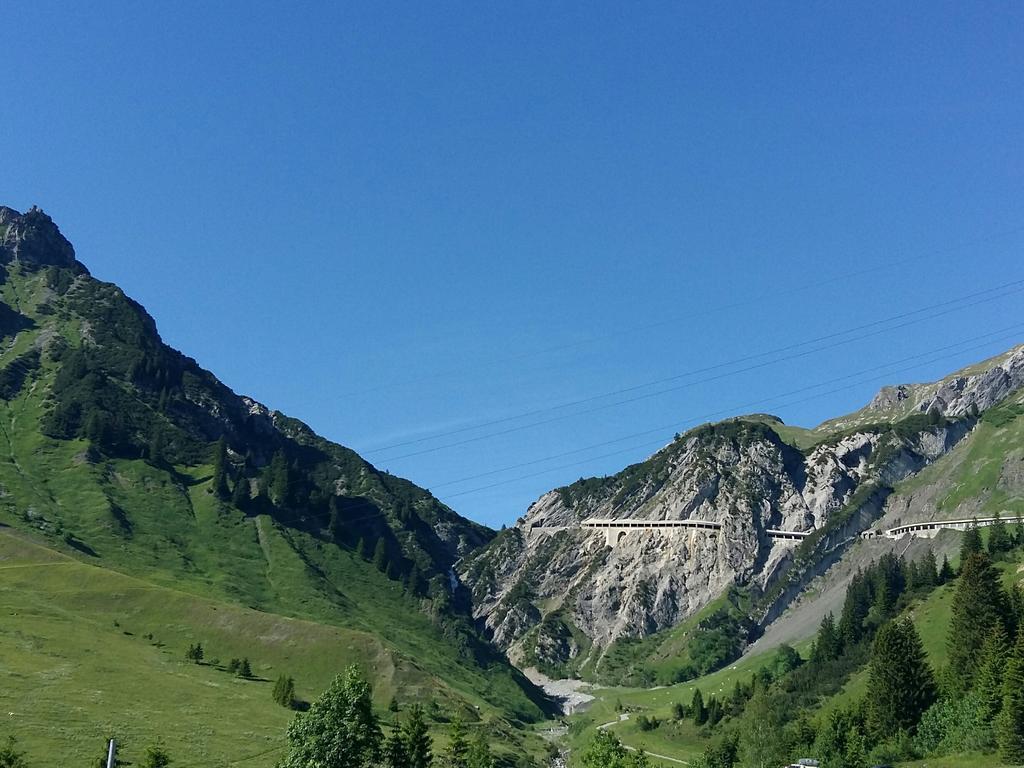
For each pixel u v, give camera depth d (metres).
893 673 169.38
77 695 164.62
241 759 146.25
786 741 173.75
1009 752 131.50
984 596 178.25
